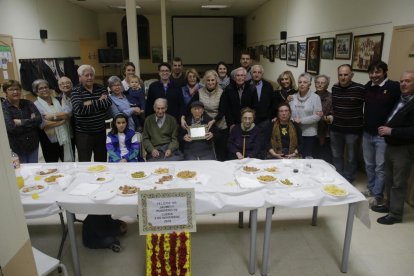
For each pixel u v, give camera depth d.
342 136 3.38
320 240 2.56
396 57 3.15
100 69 10.43
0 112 0.79
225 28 10.98
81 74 3.07
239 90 3.56
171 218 1.79
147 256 1.82
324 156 3.79
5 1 4.80
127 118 3.11
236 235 2.63
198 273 2.16
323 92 3.66
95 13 10.12
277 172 2.36
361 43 3.77
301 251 2.41
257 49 9.27
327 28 4.70
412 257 2.33
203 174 2.29
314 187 2.10
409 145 2.55
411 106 2.44
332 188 2.07
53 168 2.45
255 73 3.54
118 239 2.53
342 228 2.74
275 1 7.30
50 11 6.49
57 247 2.49
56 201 1.88
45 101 3.35
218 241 2.54
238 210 1.92
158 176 2.27
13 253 0.84
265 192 2.02
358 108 3.20
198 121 3.37
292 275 2.14
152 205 1.76
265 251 2.07
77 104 3.11
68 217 1.96
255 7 8.98
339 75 3.17
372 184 3.22
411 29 2.92
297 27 5.92
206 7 9.02
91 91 3.18
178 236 1.81
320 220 2.87
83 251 2.42
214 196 1.96
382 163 3.00
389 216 2.78
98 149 3.40
